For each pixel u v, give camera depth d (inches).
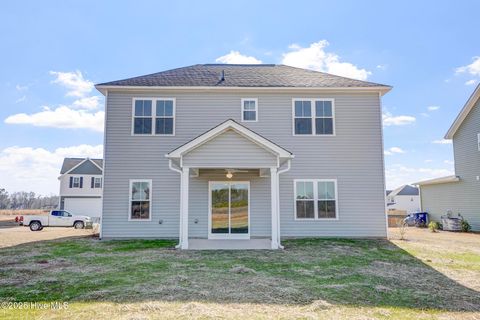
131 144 514.9
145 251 388.2
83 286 229.3
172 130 520.7
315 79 566.3
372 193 520.1
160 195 508.1
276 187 407.8
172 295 207.9
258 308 184.1
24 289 221.5
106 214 502.3
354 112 534.3
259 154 404.8
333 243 456.4
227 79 561.6
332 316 171.8
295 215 511.2
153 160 513.7
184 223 407.8
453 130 781.3
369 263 321.4
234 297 204.8
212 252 381.4
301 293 214.5
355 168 523.8
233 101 530.3
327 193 518.6
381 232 513.3
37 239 547.2
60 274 267.6
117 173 508.7
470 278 263.0
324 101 536.4
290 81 553.9
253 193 512.1
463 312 180.2
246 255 361.4
